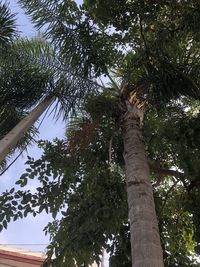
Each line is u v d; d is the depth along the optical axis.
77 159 9.79
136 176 7.94
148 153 10.11
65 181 9.62
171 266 9.88
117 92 10.08
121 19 8.98
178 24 8.64
